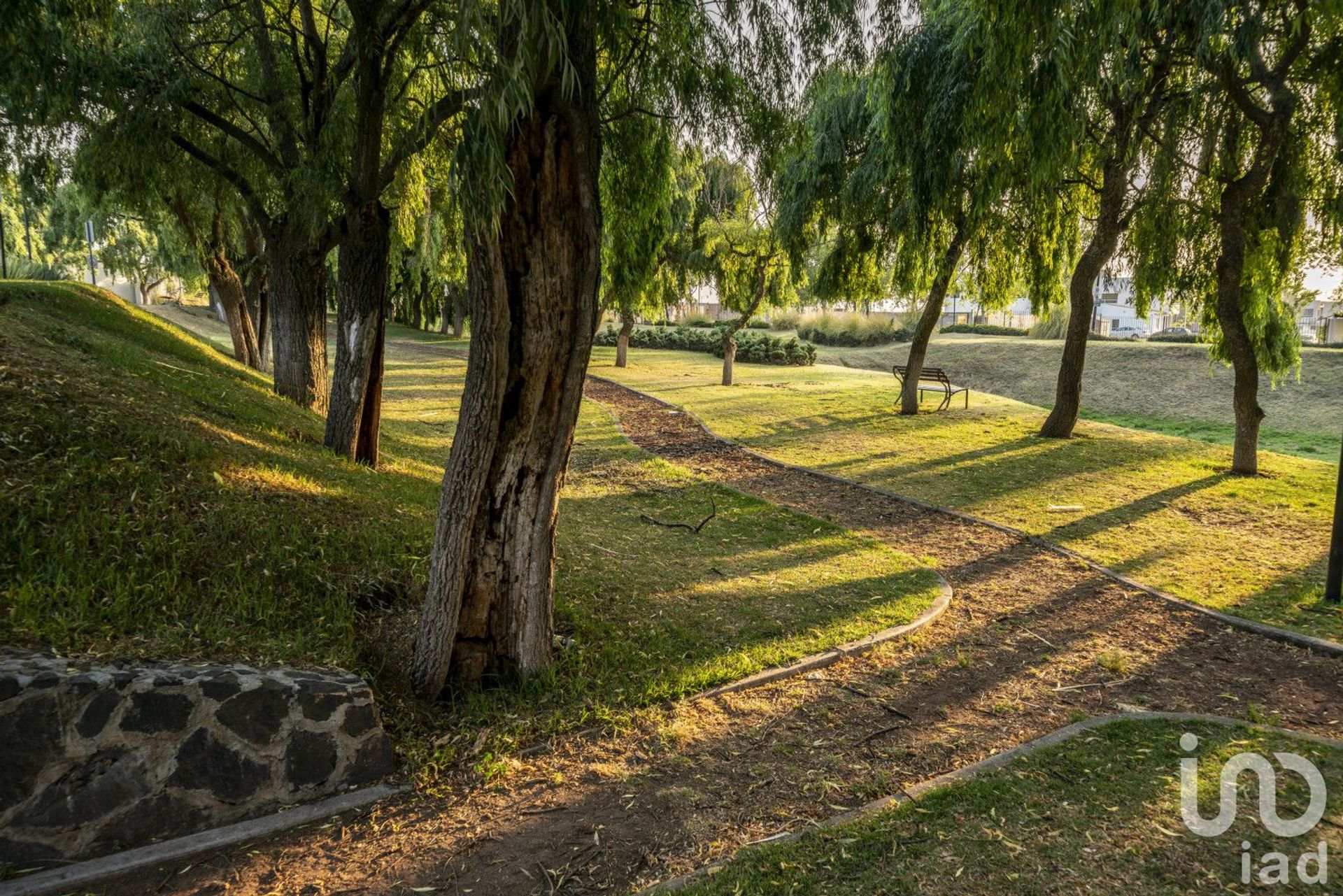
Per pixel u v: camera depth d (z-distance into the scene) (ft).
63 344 26.35
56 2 23.54
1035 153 19.21
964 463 42.37
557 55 11.14
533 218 13.00
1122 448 45.52
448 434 48.26
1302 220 37.35
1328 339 114.93
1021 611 21.13
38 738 9.38
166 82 29.94
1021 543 28.32
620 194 21.26
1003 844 10.03
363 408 29.48
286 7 33.86
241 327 55.47
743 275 77.15
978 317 179.11
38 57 24.20
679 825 10.94
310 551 16.30
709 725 13.99
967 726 14.29
